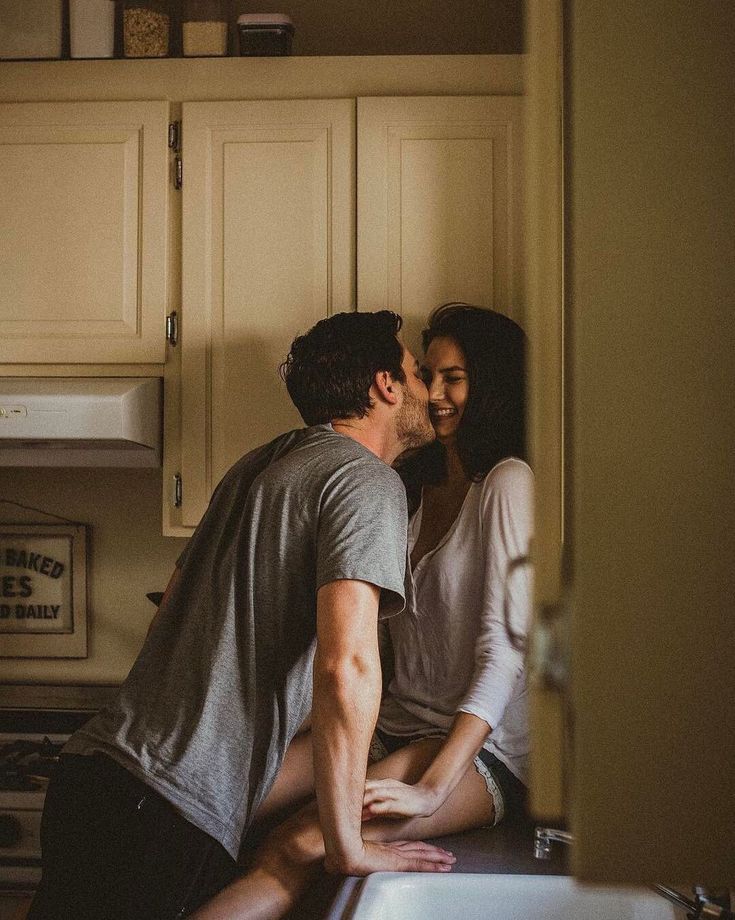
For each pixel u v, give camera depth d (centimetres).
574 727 34
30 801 191
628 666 33
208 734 128
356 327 157
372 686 125
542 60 34
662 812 33
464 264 202
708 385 33
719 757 33
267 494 136
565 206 35
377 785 140
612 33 34
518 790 164
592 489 34
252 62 208
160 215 208
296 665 135
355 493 132
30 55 211
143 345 209
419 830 151
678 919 105
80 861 126
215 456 207
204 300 207
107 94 210
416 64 205
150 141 209
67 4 217
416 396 163
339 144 205
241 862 147
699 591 33
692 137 34
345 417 156
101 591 242
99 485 243
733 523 33
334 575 127
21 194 211
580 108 34
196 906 127
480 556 168
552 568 35
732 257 33
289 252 206
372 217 203
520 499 161
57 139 210
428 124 203
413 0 237
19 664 242
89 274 210
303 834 133
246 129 207
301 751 162
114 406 197
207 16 212
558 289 34
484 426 178
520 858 144
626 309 34
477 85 204
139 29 212
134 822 124
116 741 129
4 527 243
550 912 126
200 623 135
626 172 34
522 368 181
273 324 206
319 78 207
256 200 207
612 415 34
